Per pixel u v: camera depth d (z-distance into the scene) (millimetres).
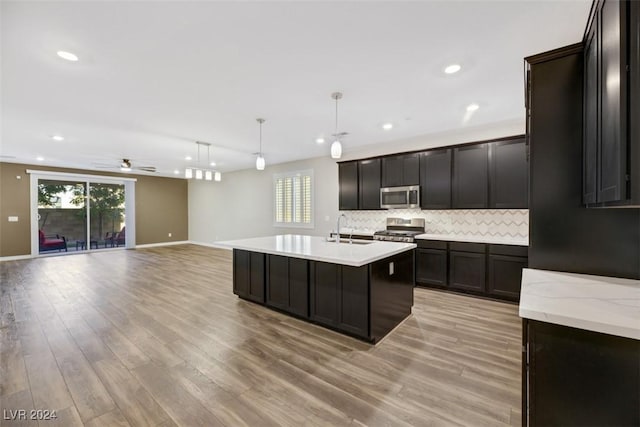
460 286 3949
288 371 2109
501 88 2723
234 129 4020
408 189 4555
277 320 3090
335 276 2730
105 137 4414
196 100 2980
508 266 3586
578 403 1071
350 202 5359
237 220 8141
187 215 10016
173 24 1771
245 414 1665
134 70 2346
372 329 2512
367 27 1825
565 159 1594
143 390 1887
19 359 2266
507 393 1842
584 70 1498
